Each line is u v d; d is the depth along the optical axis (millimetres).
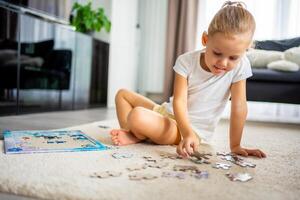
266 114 3547
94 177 761
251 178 804
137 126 1154
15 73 2248
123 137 1188
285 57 2514
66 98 2938
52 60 2680
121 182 729
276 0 3506
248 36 973
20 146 1065
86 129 1552
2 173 771
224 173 844
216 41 973
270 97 2457
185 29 3875
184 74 1201
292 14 3471
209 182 756
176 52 3963
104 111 3002
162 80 4281
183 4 3885
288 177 834
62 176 762
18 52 2248
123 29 4008
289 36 3488
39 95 2553
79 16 3328
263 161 1026
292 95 2420
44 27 2529
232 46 952
